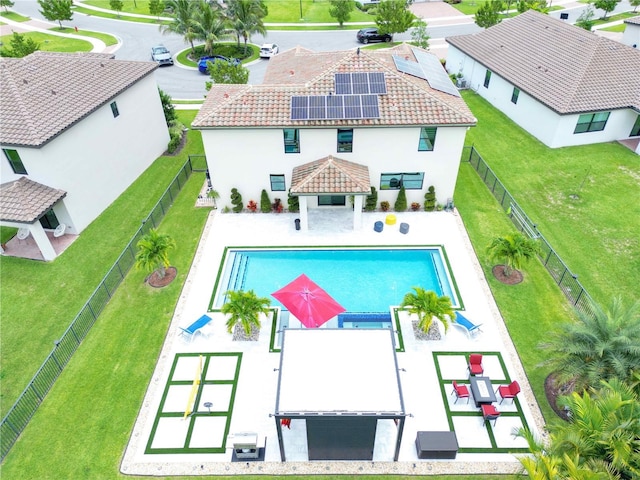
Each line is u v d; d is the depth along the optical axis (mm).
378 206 29906
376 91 26578
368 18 70312
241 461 17297
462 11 72438
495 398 18266
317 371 16594
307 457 17391
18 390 19891
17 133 24969
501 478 16625
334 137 26812
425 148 27234
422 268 25875
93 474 16984
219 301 24078
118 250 27312
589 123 35125
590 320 18094
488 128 39125
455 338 21688
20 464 17312
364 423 15711
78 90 29062
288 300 20625
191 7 55406
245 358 20938
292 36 63406
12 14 73688
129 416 18828
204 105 28344
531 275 24969
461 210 29828
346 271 25688
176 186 32062
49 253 26359
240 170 28391
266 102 26766
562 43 39875
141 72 32938
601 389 15641
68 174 27078
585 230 27922
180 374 20391
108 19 71750
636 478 13000
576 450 13875
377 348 17344
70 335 21469
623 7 70375
